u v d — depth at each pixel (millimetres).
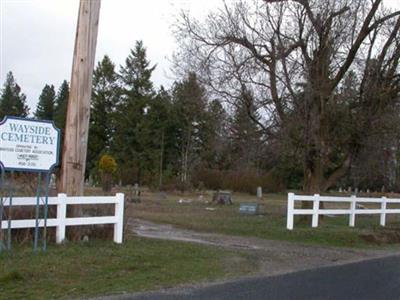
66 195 12602
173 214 26781
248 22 21188
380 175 26859
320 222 23047
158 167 72812
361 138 22109
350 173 25375
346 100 21281
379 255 16344
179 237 17500
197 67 21797
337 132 21812
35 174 13117
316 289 10336
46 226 11773
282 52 20641
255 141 22031
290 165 24750
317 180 22641
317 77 20547
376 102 21625
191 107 25125
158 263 11859
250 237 18656
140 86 77562
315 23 20531
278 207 35000
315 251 16188
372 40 21516
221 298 9203
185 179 61375
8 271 9602
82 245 12477
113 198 13172
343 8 20875
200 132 67500
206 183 61562
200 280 10719
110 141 79062
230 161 25344
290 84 20688
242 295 9492
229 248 15336
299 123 20531
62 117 83500
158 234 18062
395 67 21781
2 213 11289
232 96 21359
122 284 9805
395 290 10539
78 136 13375
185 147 71438
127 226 16250
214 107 22359
